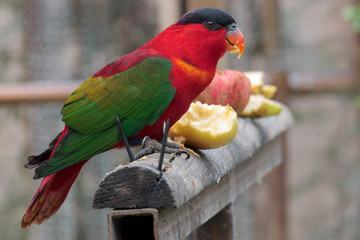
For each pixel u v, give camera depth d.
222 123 4.53
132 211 3.51
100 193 3.61
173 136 4.64
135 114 4.82
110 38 11.84
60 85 8.81
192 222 4.30
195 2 8.13
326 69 12.35
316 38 12.57
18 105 9.70
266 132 6.07
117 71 4.91
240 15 10.76
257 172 6.13
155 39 5.12
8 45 12.50
